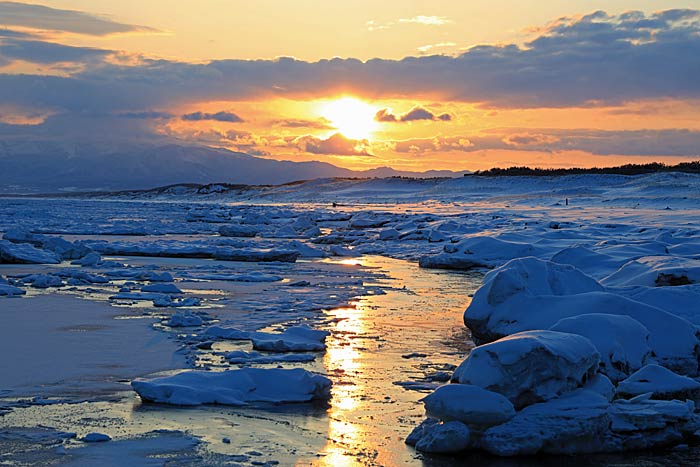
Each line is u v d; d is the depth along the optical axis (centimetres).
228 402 952
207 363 1155
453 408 835
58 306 1661
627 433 855
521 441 818
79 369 1106
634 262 1817
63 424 861
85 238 4056
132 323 1471
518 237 3055
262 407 950
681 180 9438
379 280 2372
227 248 3080
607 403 871
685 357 1112
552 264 1397
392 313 1680
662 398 959
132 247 3188
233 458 769
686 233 3023
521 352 870
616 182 10619
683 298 1363
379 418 918
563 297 1255
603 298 1209
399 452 814
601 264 2091
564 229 3591
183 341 1308
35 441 802
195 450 788
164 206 10519
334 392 1024
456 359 1223
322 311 1700
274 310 1694
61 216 6581
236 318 1573
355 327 1498
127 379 1058
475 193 11169
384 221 5134
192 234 4628
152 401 951
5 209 8050
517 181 11544
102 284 2091
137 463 744
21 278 2198
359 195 13562
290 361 1190
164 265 2759
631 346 1068
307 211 7712
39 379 1050
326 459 781
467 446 828
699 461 819
